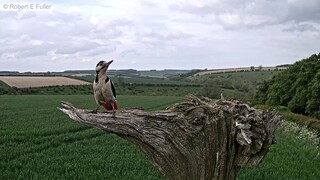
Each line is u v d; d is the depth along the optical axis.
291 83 68.81
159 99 90.75
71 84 116.94
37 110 52.38
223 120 5.44
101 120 5.17
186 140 5.41
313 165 20.17
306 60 59.03
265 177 15.38
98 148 22.55
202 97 6.09
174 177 5.49
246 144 5.22
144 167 16.42
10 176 14.37
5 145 22.91
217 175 5.42
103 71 6.14
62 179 14.01
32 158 18.84
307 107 48.75
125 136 5.34
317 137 32.50
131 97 98.69
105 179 14.33
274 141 5.66
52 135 28.22
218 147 5.44
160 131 5.33
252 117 5.47
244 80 132.00
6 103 66.75
